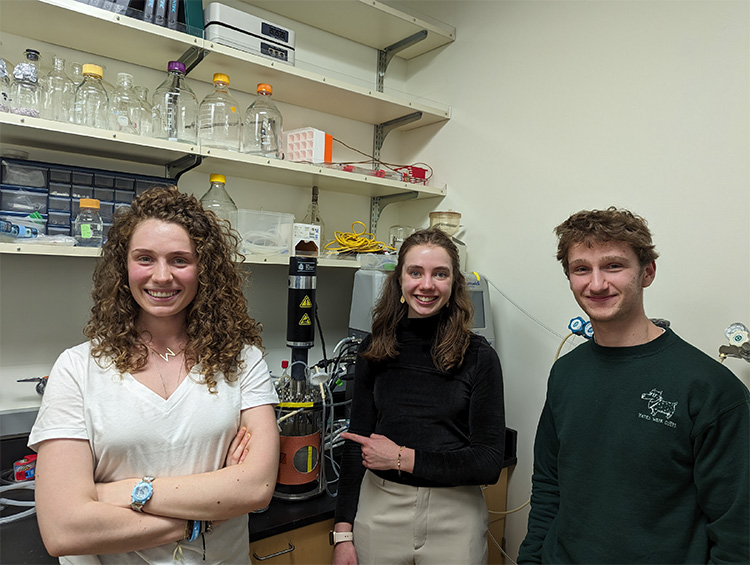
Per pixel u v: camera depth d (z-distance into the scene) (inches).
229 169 72.4
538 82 75.4
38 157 63.1
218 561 40.3
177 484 37.5
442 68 92.1
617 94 65.5
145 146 59.3
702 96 57.3
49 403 37.6
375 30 88.7
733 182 54.5
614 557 38.9
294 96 80.8
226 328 44.0
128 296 41.8
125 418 37.7
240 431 42.8
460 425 51.0
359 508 53.5
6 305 61.6
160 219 40.6
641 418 39.1
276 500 57.0
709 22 56.9
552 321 72.2
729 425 36.0
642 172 62.7
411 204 97.1
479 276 76.0
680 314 58.8
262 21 69.2
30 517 49.7
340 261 75.8
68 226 61.1
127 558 38.1
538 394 73.8
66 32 60.0
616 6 66.0
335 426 71.2
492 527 75.0
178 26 62.2
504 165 79.9
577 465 42.1
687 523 37.7
